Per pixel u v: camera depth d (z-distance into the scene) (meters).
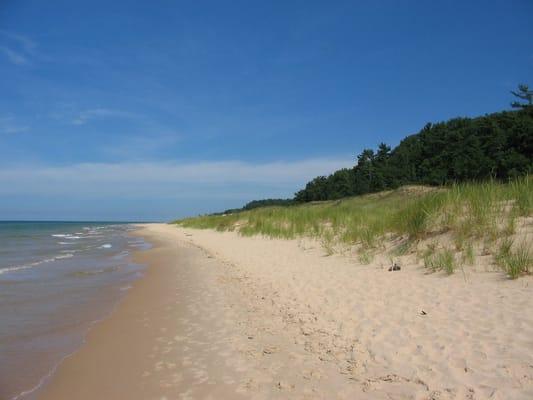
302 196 68.12
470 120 43.47
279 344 5.74
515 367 4.04
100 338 6.40
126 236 42.94
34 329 6.91
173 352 5.70
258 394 4.35
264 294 8.59
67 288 10.39
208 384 4.65
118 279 11.77
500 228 8.44
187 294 9.32
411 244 9.77
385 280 7.96
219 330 6.55
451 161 35.44
